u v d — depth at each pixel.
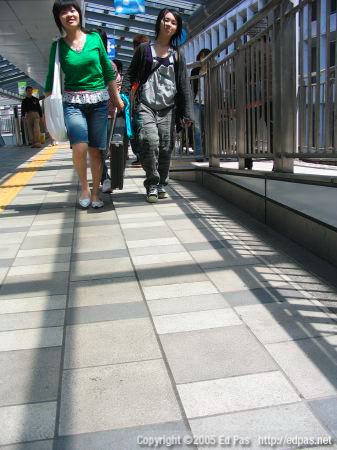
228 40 5.44
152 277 3.33
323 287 3.07
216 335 2.52
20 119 18.89
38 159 11.38
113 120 5.88
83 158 5.13
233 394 2.03
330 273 3.29
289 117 4.19
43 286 3.24
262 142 4.71
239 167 5.22
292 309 2.78
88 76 4.89
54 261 3.72
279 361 2.26
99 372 2.22
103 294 3.09
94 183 5.36
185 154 6.93
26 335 2.59
